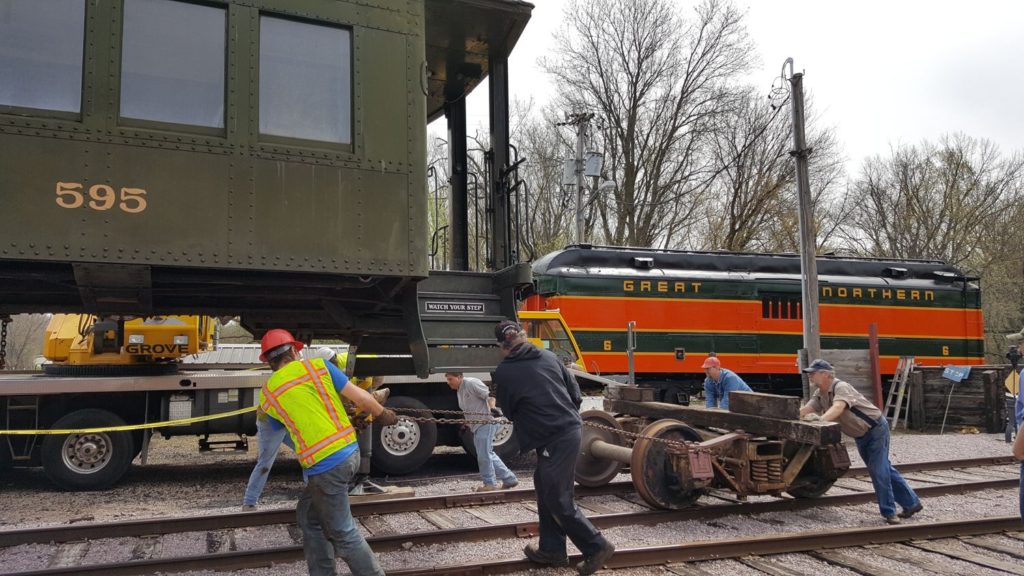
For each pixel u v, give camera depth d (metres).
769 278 18.81
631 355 14.98
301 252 4.86
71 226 4.33
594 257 17.72
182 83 4.72
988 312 37.28
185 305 6.44
